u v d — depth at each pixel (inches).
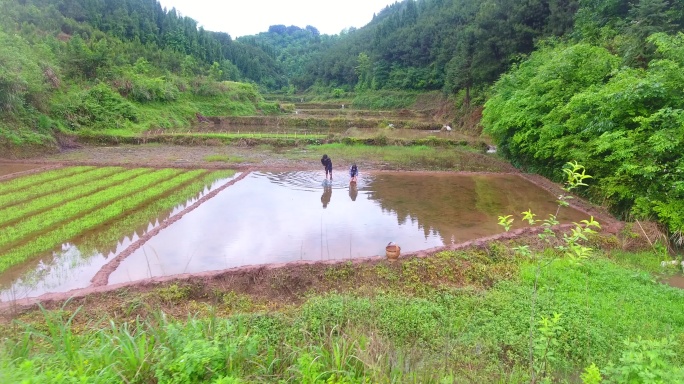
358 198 668.7
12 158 967.6
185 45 3122.5
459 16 2495.1
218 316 307.1
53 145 1104.8
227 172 855.1
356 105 2751.0
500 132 965.2
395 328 281.1
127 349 172.2
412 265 382.0
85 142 1258.0
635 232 473.4
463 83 1685.5
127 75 1798.7
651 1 709.3
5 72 1037.8
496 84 1133.7
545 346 197.2
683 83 477.7
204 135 1332.4
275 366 198.4
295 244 461.7
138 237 476.1
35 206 571.8
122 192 653.3
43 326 272.2
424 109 2329.0
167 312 305.7
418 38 2738.7
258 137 1342.3
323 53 4320.9
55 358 177.0
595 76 697.6
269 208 603.2
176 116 1899.6
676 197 463.8
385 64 2906.0
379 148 1237.7
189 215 563.8
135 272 384.8
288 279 358.6
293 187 741.9
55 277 374.3
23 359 171.9
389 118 2087.8
